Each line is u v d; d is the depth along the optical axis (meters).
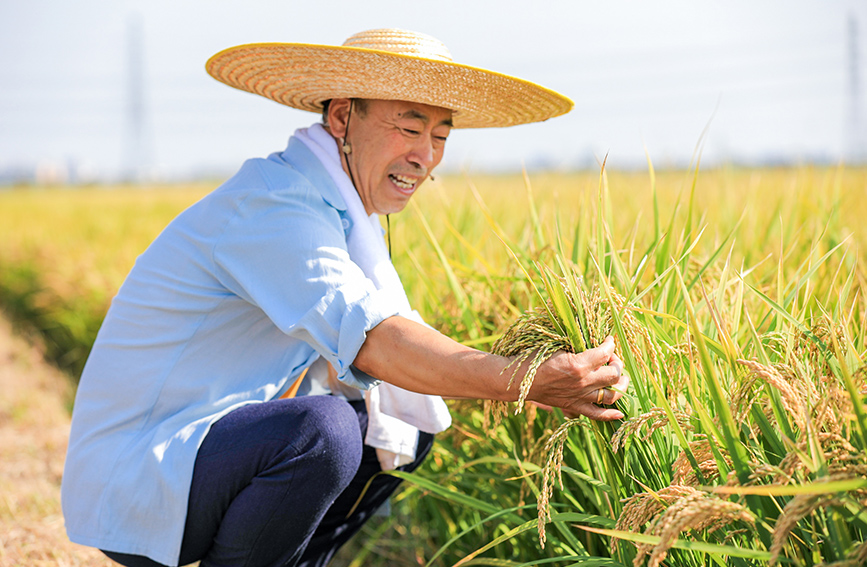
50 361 6.63
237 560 1.86
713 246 3.15
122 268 7.78
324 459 1.82
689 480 1.54
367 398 2.24
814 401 1.39
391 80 1.93
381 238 2.29
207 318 1.91
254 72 2.18
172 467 1.80
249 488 1.80
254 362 2.00
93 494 1.87
